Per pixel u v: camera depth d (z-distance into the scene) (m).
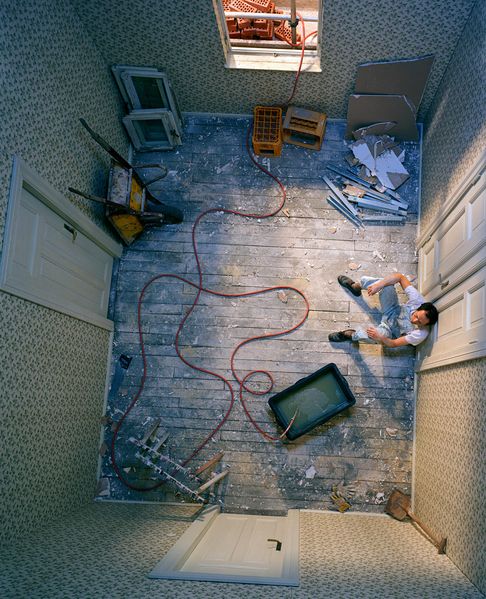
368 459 4.06
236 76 4.18
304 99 4.38
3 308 2.68
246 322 4.32
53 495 3.32
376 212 4.46
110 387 4.27
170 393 4.23
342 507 3.95
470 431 2.87
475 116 3.22
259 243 4.46
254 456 4.10
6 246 2.70
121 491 4.10
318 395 4.03
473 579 2.52
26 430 2.95
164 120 4.35
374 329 3.93
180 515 3.73
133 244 4.50
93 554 2.61
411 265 4.37
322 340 4.26
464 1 3.33
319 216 4.48
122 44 3.90
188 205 4.55
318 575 2.46
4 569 2.30
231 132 4.67
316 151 4.61
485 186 2.95
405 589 2.30
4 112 2.69
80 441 3.76
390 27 3.58
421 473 3.75
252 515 3.93
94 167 3.96
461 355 3.08
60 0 3.32
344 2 3.43
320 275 4.38
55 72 3.26
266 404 4.18
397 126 4.38
